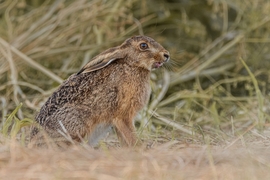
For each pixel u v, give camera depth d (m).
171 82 36.72
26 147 23.06
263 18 39.34
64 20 38.88
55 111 24.16
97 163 19.97
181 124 28.34
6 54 35.09
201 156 21.05
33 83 36.56
